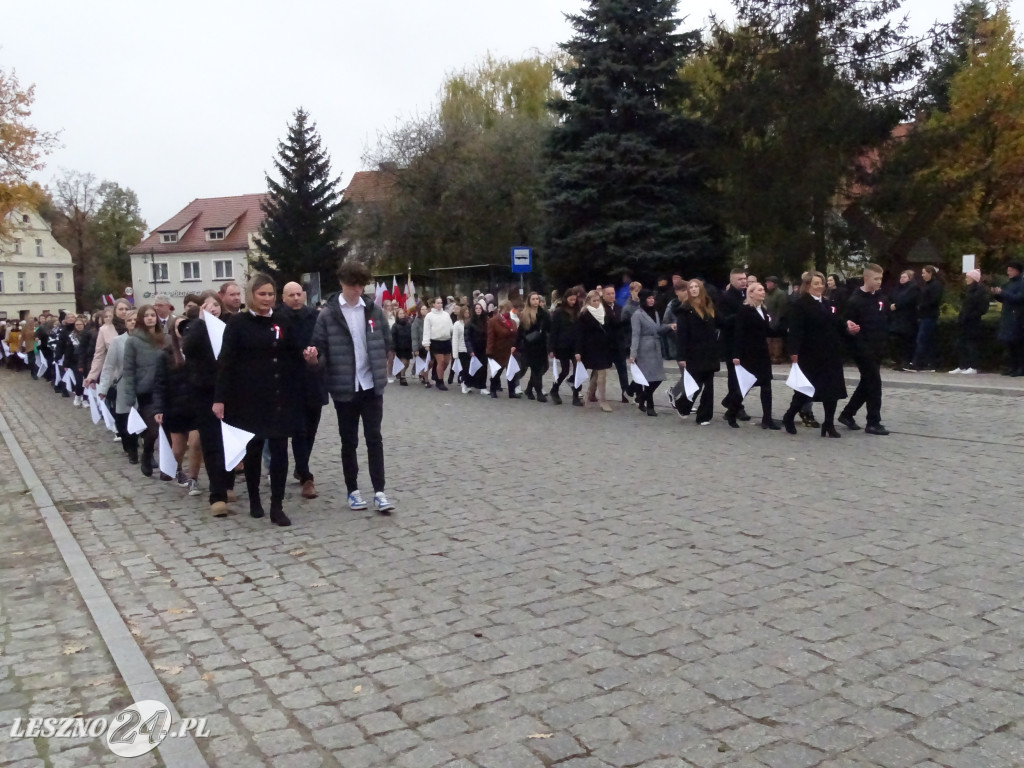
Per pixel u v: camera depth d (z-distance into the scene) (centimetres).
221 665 464
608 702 405
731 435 1118
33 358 2875
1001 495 751
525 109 4328
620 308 1522
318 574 613
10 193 3409
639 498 793
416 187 4253
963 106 2719
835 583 550
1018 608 500
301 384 752
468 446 1113
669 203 2528
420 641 486
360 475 950
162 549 692
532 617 514
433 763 359
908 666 430
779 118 2375
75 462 1130
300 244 5228
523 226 3984
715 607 517
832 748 359
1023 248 2780
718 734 373
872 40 2386
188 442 914
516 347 1664
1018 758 348
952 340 1700
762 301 1141
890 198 2267
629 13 2564
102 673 461
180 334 872
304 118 5306
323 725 395
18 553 698
